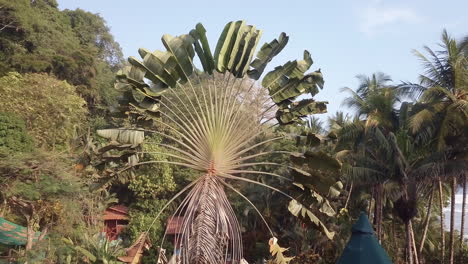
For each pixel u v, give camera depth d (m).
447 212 80.12
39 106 25.53
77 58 39.12
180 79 10.28
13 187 18.36
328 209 11.11
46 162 19.14
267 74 11.18
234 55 10.23
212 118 9.70
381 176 23.69
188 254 8.80
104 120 37.12
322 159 10.37
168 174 30.69
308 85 11.12
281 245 28.91
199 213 9.00
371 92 27.23
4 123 20.50
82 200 22.02
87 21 49.69
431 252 29.83
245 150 10.00
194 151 9.70
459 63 22.53
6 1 33.50
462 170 21.88
